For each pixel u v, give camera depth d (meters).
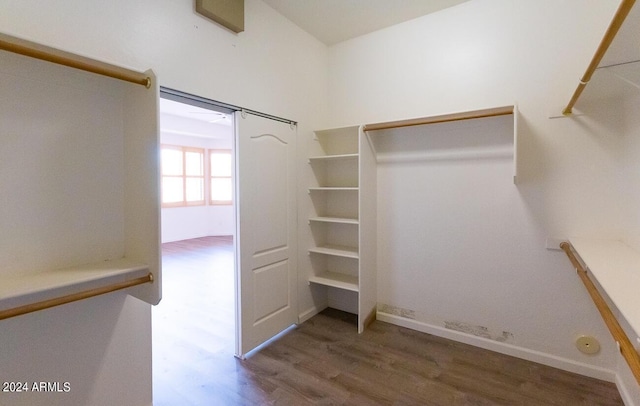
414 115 2.91
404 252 3.01
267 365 2.39
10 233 1.33
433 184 2.83
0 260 1.31
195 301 3.81
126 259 1.66
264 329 2.69
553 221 2.31
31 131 1.38
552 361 2.34
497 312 2.56
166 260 6.09
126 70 1.42
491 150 2.54
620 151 2.06
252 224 2.57
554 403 1.94
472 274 2.67
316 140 3.29
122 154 1.67
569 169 2.24
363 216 2.89
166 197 8.16
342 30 3.11
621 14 0.93
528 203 2.39
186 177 8.60
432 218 2.85
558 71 2.26
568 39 2.22
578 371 2.24
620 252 1.76
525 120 2.38
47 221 1.43
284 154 2.90
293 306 3.03
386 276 3.12
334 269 3.49
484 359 2.45
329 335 2.87
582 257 1.66
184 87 2.02
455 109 2.70
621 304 1.03
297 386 2.13
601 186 2.13
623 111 2.04
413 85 2.91
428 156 2.85
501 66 2.48
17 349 1.38
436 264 2.84
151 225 1.49
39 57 1.17
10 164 1.33
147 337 1.83
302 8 2.73
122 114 1.67
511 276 2.49
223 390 2.09
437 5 2.68
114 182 1.65
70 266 1.50
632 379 1.85
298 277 3.10
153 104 1.45
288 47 2.92
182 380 2.21
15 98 1.34
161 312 3.47
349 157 3.11
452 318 2.78
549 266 2.34
